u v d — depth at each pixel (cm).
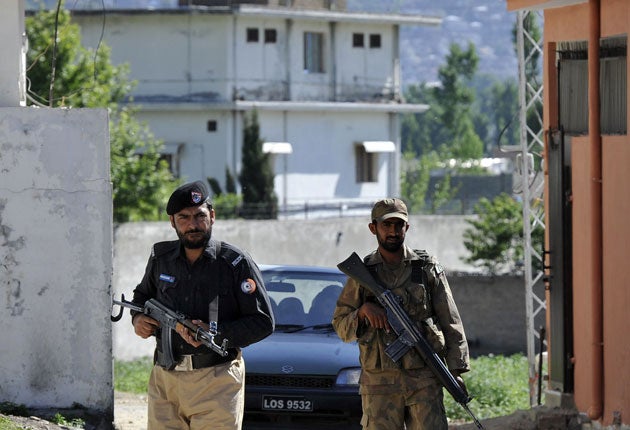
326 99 9712
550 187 2438
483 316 5409
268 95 9294
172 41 9162
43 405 2227
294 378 2245
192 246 1503
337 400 2225
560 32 2405
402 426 1667
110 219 2234
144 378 3775
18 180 2223
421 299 1653
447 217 7394
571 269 2372
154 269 1541
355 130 9912
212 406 1512
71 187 2228
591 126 2205
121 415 2725
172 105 9038
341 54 9806
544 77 2469
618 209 2123
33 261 2227
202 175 9144
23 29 2436
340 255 6266
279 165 9400
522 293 5362
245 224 5584
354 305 1695
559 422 2348
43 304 2228
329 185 9731
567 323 2378
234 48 9106
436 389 1659
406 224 1662
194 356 1510
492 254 5806
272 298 2512
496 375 3753
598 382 2206
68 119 2223
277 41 9344
